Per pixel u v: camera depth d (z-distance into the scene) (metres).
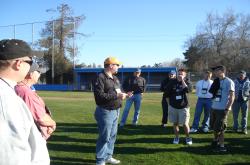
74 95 35.28
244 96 11.30
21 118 2.05
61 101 25.80
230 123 13.47
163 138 10.19
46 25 58.28
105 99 6.81
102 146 7.04
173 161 7.76
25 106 2.12
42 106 3.61
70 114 16.38
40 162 2.19
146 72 47.19
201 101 11.30
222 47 64.94
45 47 57.97
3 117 1.98
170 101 9.27
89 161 7.69
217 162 7.75
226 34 64.75
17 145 1.98
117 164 7.44
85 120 14.09
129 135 10.62
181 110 9.20
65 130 11.47
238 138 10.45
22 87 3.53
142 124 12.95
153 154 8.35
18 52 2.27
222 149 8.68
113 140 7.34
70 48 59.69
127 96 7.07
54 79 57.16
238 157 8.20
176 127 9.45
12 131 1.99
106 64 6.91
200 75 46.09
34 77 3.77
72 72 57.00
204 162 7.72
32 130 2.15
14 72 2.29
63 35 59.53
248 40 63.59
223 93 8.64
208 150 8.81
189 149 8.90
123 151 8.59
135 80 12.41
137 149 8.82
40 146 2.20
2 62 2.25
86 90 49.47
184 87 9.20
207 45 65.75
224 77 8.66
